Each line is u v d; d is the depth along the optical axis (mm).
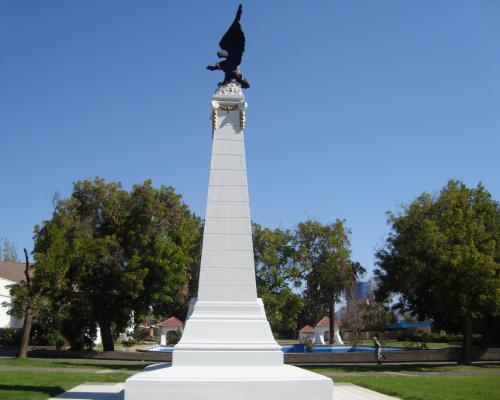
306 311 66000
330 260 47000
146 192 34219
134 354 32312
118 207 34031
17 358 29828
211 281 16391
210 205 17031
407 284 33344
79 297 33875
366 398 16500
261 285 36531
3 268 54250
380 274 35250
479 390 18766
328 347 46250
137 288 31766
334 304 53344
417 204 33031
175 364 14992
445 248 29406
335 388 19312
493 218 32625
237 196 17156
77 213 33750
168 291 33906
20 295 29406
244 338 15609
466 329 32062
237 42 19062
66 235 31797
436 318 37031
